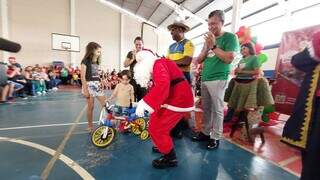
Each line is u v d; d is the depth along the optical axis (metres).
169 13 10.73
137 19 14.91
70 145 2.72
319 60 1.05
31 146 2.63
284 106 4.08
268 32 6.87
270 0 6.29
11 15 13.08
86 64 3.08
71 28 14.59
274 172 2.16
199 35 11.18
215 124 2.76
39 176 1.92
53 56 14.38
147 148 2.72
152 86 2.08
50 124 3.71
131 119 3.20
